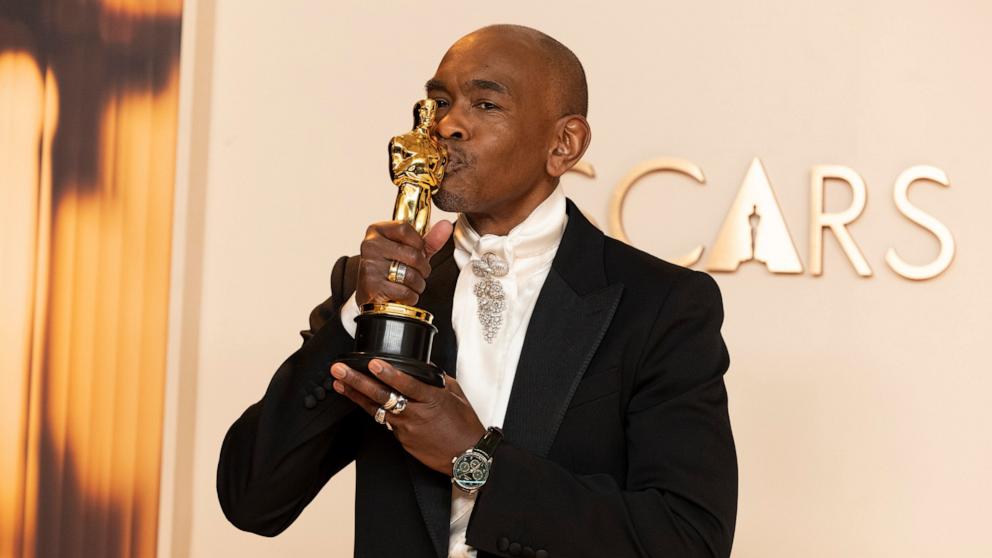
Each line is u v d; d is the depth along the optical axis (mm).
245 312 7473
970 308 7078
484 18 7531
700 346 3908
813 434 7113
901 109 7227
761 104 7324
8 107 7164
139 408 7191
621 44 7457
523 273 4031
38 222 7137
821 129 7270
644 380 3861
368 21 7586
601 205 7387
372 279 3518
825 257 7188
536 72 3963
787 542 7074
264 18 7609
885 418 7082
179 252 7363
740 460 7137
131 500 7152
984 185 7133
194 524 7344
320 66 7586
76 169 7199
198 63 7512
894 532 7023
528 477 3586
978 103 7184
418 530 3863
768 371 7168
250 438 3990
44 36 7234
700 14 7418
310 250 7492
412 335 3484
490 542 3584
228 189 7535
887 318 7125
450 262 4164
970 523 6984
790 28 7344
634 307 3928
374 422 4035
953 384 7062
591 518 3600
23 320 7090
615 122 7418
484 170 3857
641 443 3799
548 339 3879
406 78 7543
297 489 3955
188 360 7406
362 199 7504
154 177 7289
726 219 7238
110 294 7203
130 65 7312
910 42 7258
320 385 3822
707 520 3736
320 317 4242
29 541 7023
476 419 3613
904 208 7137
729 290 7238
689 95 7387
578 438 3809
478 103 3904
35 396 7078
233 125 7566
